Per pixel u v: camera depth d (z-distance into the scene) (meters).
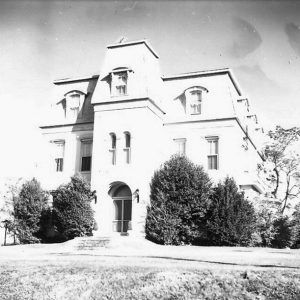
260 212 25.50
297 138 32.09
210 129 27.39
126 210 26.00
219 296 10.95
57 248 21.75
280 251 19.56
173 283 11.82
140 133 25.61
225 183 24.08
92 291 12.03
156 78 28.64
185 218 23.84
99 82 27.64
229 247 22.00
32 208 25.83
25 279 13.23
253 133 32.41
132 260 15.91
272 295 10.74
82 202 24.53
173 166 24.77
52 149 29.48
